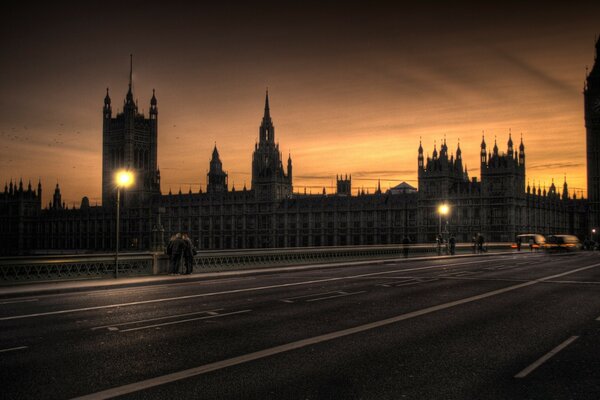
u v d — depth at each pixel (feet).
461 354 46.73
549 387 37.88
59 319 63.67
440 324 60.08
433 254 236.22
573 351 47.85
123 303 77.05
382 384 38.45
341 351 47.70
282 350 48.03
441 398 35.68
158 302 78.07
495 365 43.32
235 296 84.79
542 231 508.94
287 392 36.70
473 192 472.85
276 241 580.71
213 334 54.85
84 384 38.45
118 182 110.11
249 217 599.57
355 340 52.01
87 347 49.32
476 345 49.98
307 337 53.36
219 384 38.37
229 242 610.24
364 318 63.98
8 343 50.93
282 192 598.34
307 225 562.66
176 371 41.57
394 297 82.99
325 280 112.27
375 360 44.73
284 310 70.08
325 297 83.20
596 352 47.52
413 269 145.69
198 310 70.28
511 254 251.60
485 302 77.25
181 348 48.85
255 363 43.78
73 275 103.65
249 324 60.23
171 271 121.29
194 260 125.80
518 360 44.80
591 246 344.08
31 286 93.30
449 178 492.13
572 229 591.78
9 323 61.11
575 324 60.23
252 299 81.10
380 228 522.06
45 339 52.65
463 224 474.49
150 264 117.50
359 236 532.73
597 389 37.42
